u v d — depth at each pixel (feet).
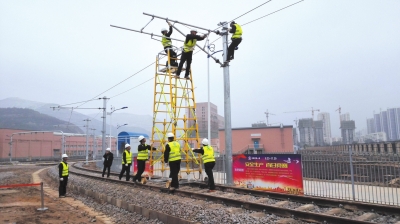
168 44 54.08
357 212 29.78
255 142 155.94
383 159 40.14
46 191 61.31
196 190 45.03
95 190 52.70
